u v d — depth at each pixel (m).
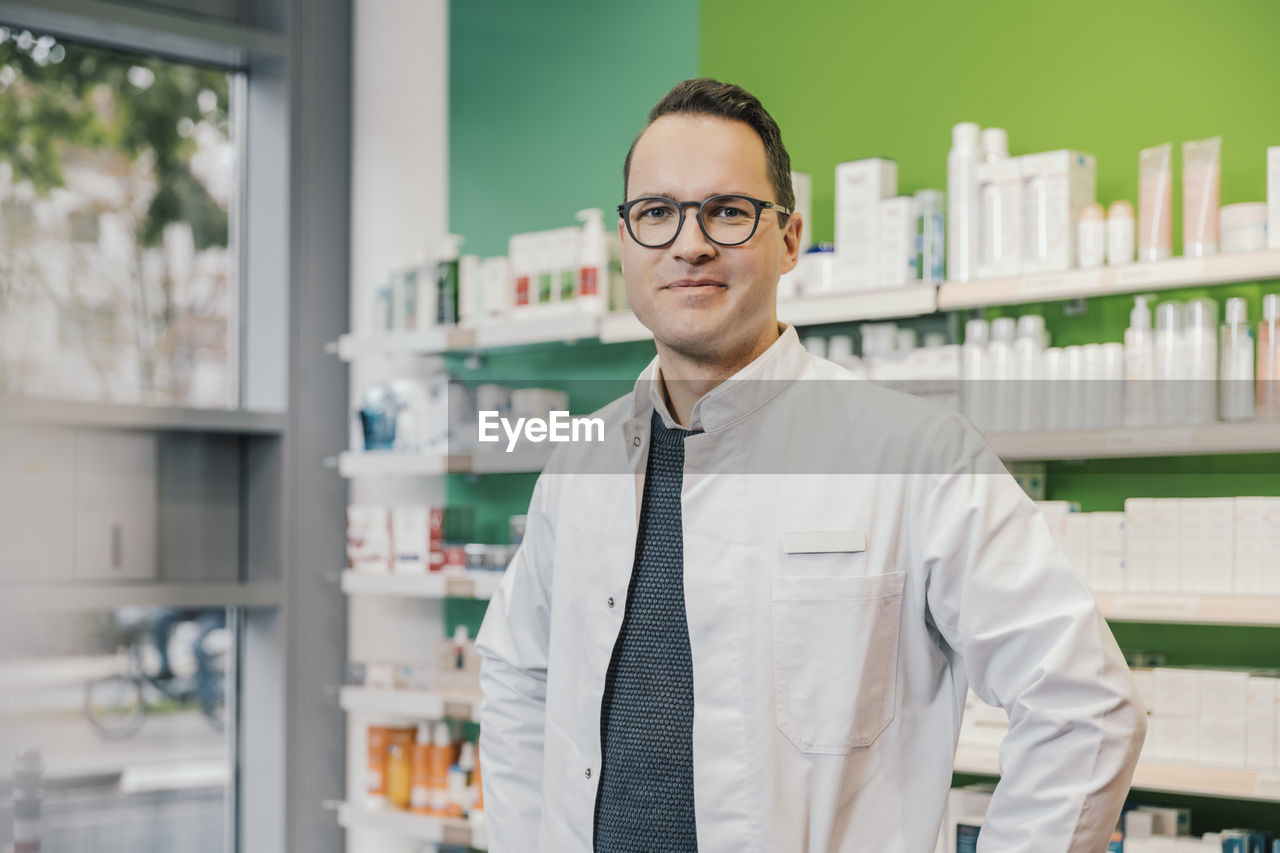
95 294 3.67
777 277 1.33
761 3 3.10
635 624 1.37
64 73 3.64
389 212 3.93
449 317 3.46
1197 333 2.28
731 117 1.30
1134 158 2.54
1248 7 2.40
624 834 1.32
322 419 3.91
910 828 1.28
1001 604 1.22
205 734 3.84
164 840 3.74
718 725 1.29
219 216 3.92
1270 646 2.37
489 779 1.58
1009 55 2.71
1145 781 2.23
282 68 3.89
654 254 1.30
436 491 3.76
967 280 2.48
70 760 3.57
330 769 3.87
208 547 3.85
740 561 1.32
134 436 3.71
